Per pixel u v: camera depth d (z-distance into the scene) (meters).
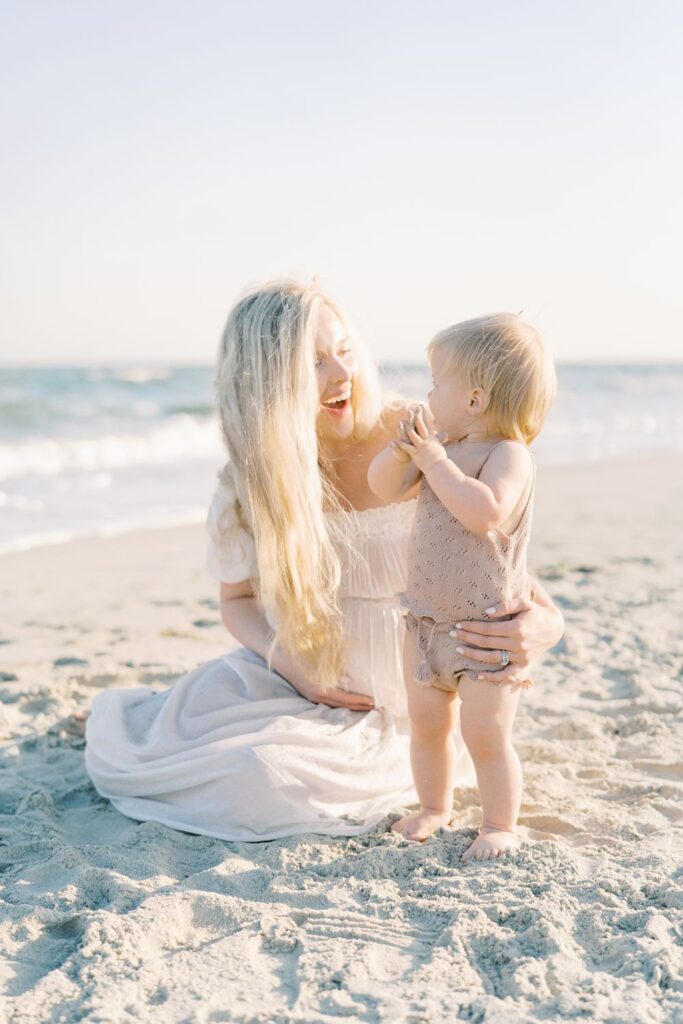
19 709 4.00
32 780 3.36
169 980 2.12
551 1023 1.92
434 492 2.72
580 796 3.14
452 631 2.71
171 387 27.84
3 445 14.90
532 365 2.72
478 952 2.21
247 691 3.15
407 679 2.86
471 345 2.72
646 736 3.65
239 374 3.00
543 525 8.81
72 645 4.93
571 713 3.89
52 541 8.10
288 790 2.86
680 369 57.78
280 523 2.95
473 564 2.70
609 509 9.89
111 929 2.28
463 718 2.74
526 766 3.37
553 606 3.02
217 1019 1.98
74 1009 2.00
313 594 2.98
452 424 2.80
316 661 3.07
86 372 34.81
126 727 3.24
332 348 2.99
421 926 2.34
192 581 6.57
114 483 11.69
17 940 2.29
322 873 2.64
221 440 3.13
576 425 23.62
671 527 8.64
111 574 6.79
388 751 3.04
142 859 2.72
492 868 2.60
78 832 2.97
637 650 4.72
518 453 2.71
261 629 3.25
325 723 3.04
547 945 2.20
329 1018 1.95
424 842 2.81
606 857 2.67
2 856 2.76
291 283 3.07
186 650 4.85
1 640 5.00
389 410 3.16
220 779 2.91
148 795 3.08
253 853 2.77
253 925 2.33
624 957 2.16
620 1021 1.92
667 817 2.98
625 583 6.21
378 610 3.12
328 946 2.24
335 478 3.18
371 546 3.09
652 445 18.88
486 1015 1.95
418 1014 1.96
